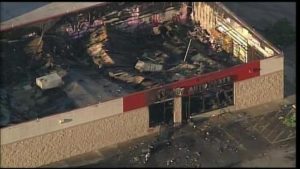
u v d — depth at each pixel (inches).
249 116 7824.8
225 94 7795.3
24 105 7657.5
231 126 7682.1
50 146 7057.1
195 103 7691.9
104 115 7194.9
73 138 7130.9
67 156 7180.1
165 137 7485.2
